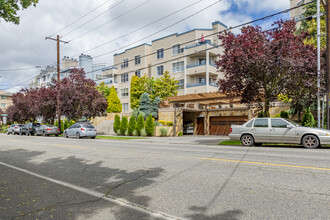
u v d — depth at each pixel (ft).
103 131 115.85
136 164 25.67
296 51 41.29
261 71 43.09
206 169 22.30
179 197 15.07
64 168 24.97
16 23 24.76
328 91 39.93
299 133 37.35
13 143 55.47
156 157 29.94
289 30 42.83
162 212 12.88
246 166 23.06
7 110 155.74
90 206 13.92
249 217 11.99
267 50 40.14
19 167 26.13
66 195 15.98
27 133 105.50
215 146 44.01
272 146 41.52
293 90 45.32
